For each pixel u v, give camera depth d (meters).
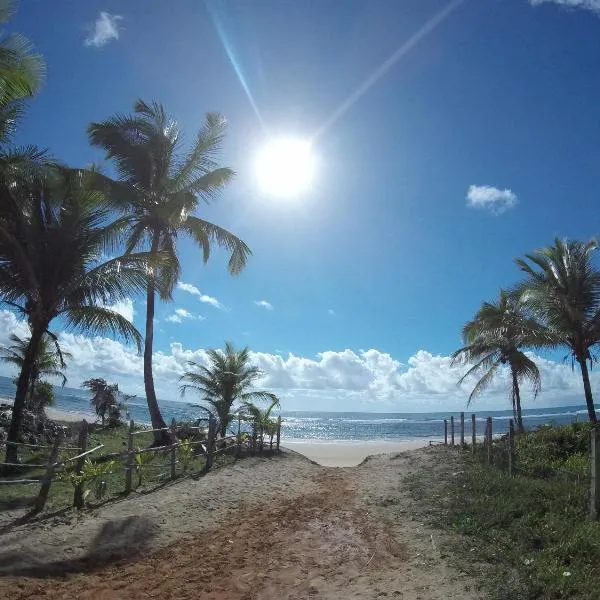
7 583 6.23
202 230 21.09
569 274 19.48
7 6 10.35
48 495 10.64
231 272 21.75
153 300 20.53
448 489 11.02
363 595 6.13
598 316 19.14
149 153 19.45
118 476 13.21
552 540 7.24
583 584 5.70
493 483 10.66
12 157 12.36
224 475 14.21
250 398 20.94
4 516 8.89
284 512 10.37
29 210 13.47
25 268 12.91
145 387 19.89
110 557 7.43
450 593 5.94
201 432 20.17
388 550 7.84
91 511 9.52
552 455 15.57
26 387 13.28
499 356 23.30
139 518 9.09
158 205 19.38
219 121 20.83
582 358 19.45
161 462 15.70
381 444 39.72
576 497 8.98
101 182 18.19
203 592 6.36
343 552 7.81
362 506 10.77
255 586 6.56
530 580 6.00
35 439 18.28
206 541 8.42
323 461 26.25
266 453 19.17
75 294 13.82
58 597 6.04
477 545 7.48
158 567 7.22
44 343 22.77
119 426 29.97
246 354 21.64
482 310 23.41
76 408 69.12
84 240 13.65
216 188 20.72
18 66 10.77
